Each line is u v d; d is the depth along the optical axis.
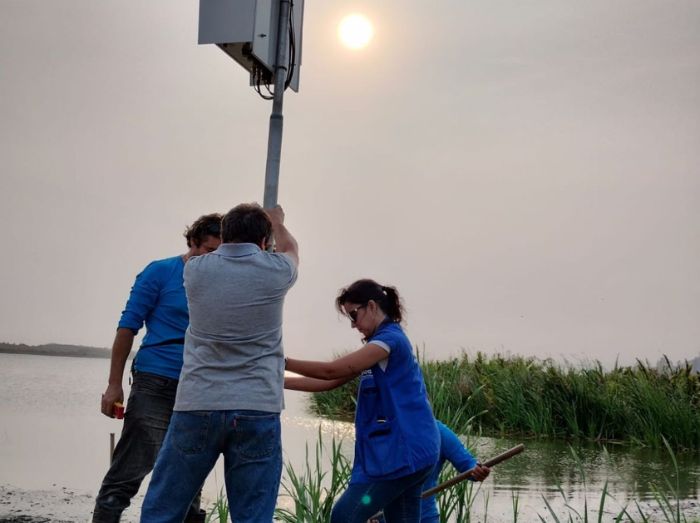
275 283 3.62
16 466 8.88
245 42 4.44
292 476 5.57
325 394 17.95
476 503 7.45
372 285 4.16
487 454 10.98
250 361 3.56
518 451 4.25
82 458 9.75
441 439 4.54
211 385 3.52
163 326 4.75
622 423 13.32
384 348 3.95
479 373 16.00
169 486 3.54
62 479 8.20
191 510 4.96
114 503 4.59
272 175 4.54
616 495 8.13
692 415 12.58
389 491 3.91
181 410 3.55
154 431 4.64
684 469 10.03
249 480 3.52
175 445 3.54
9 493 7.25
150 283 4.78
